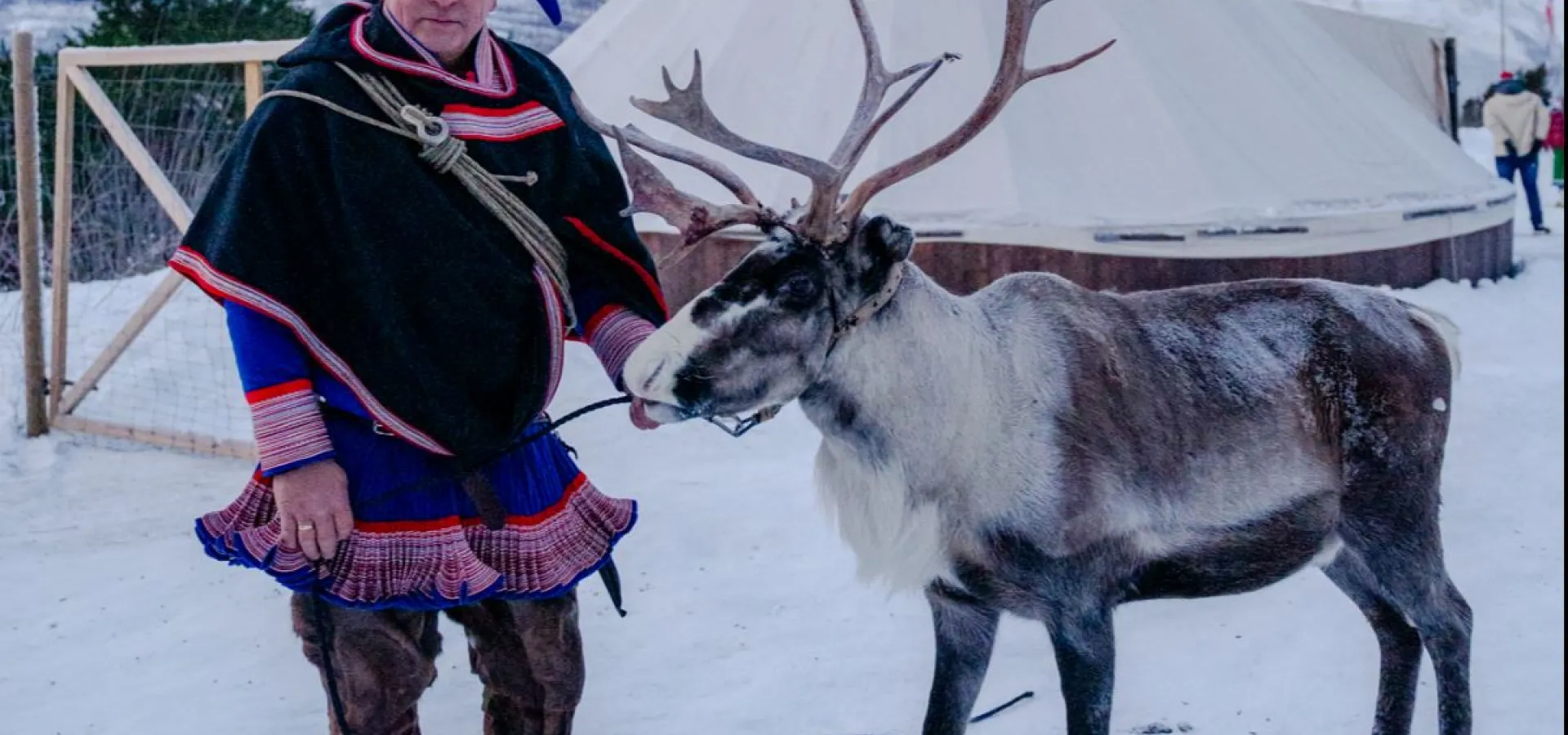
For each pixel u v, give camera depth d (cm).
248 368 242
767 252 277
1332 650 407
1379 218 849
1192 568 316
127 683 412
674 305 795
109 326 797
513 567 262
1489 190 986
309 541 244
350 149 244
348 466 253
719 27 846
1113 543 300
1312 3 1207
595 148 278
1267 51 920
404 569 252
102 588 491
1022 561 293
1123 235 779
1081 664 297
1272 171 842
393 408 247
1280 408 320
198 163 827
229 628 454
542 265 259
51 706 396
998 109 286
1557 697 371
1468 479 575
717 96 817
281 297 239
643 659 418
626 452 638
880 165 784
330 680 254
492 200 253
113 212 898
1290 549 326
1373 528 330
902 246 277
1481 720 361
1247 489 316
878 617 444
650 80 848
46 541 543
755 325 271
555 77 279
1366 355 328
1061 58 834
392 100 249
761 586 476
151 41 1004
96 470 634
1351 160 878
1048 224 772
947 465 290
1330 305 334
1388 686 342
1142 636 424
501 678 285
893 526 292
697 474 603
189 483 615
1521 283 969
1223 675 394
